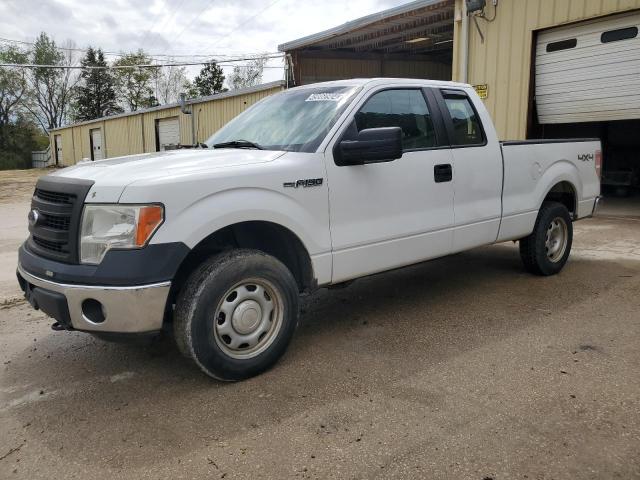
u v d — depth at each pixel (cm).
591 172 639
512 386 341
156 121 2916
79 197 324
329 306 514
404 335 433
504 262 669
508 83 1148
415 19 1455
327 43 1780
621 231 877
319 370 372
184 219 320
